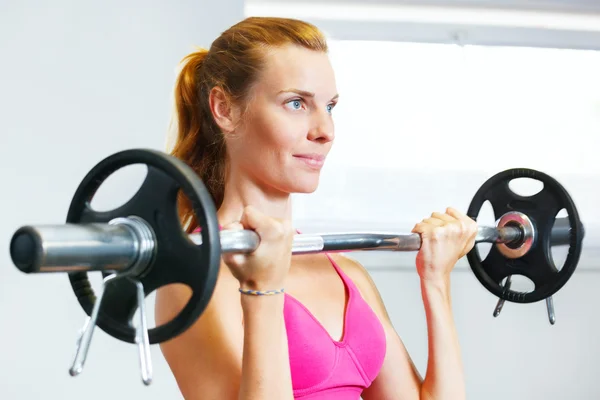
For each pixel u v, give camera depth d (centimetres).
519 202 176
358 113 314
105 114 300
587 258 321
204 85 162
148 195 111
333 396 151
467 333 313
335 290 162
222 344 140
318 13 310
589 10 321
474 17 317
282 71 151
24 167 297
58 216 298
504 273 177
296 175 152
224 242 117
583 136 326
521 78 324
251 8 309
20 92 296
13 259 102
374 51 314
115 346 299
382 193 314
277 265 123
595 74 326
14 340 294
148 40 301
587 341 320
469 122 320
